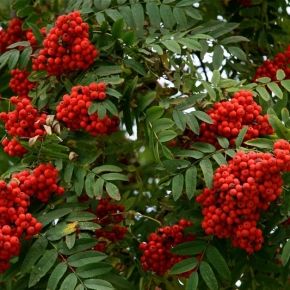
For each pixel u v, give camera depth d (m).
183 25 1.48
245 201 1.29
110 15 1.46
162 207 1.53
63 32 1.39
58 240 1.33
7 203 1.30
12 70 1.51
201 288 1.39
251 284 1.42
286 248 1.32
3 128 1.44
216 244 1.37
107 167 1.40
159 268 1.42
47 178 1.34
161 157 1.43
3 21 1.59
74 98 1.38
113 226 1.46
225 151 1.36
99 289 1.28
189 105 1.41
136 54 1.46
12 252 1.28
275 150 1.29
